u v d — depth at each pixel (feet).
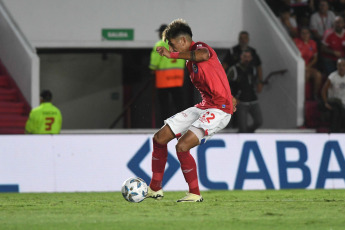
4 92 151.02
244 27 166.91
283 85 156.04
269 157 108.99
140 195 77.20
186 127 75.10
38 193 102.12
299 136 110.11
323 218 64.03
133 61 183.62
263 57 162.20
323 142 110.73
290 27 165.07
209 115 72.59
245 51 147.33
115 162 105.81
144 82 183.32
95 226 57.93
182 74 141.18
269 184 108.68
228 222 60.59
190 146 72.90
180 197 92.07
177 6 165.58
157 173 77.51
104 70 188.96
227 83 73.61
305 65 159.53
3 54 158.81
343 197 92.07
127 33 164.66
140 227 57.26
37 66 146.20
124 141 106.32
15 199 90.48
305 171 109.91
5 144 103.30
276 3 172.86
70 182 104.58
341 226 58.08
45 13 161.99
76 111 187.73
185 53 71.05
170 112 149.89
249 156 108.47
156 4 165.17
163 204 77.25
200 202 80.79
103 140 105.81
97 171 105.29
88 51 171.83
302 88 151.94
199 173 106.63
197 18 165.99
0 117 145.18
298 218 63.93
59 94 185.68
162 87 140.77
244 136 108.68
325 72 161.99
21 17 161.27
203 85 73.36
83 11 163.12
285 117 155.94
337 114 145.38
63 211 71.36
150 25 165.37
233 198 89.86
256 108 141.49
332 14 166.91
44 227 57.41
